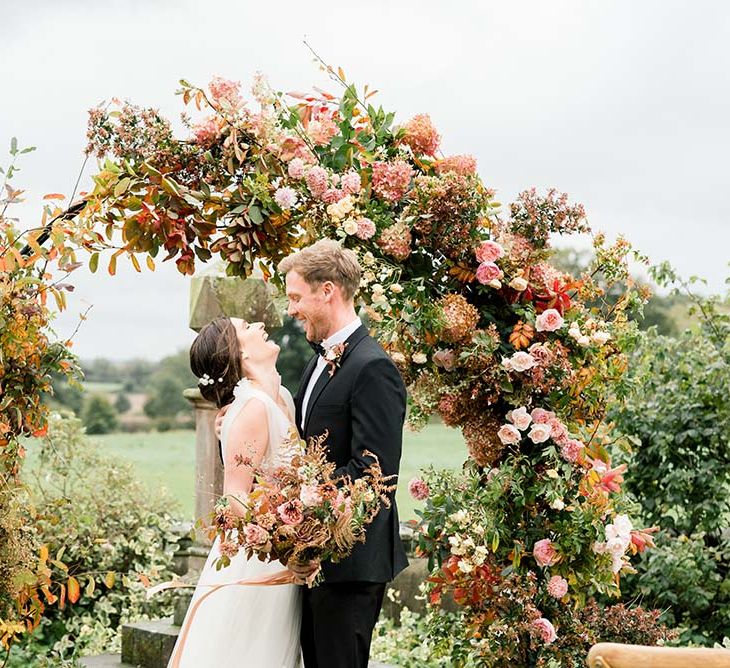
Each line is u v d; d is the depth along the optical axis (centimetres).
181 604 518
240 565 326
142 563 654
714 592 537
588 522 362
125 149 358
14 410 364
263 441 319
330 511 286
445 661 519
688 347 584
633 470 569
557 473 364
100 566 633
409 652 536
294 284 314
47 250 357
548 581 377
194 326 498
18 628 360
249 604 323
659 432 557
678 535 575
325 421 312
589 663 211
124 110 359
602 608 411
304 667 330
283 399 343
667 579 532
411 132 369
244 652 320
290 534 284
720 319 575
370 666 505
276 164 361
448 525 368
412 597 606
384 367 310
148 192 352
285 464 296
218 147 364
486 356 356
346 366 313
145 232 361
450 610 576
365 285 349
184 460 1489
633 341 381
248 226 360
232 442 317
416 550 388
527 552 370
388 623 593
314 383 324
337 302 317
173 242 360
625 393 382
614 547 367
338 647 306
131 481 681
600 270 381
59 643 562
